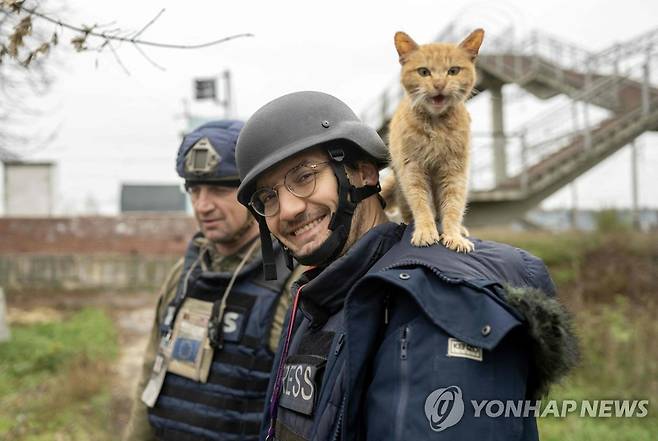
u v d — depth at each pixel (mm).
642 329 6008
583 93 14492
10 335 9406
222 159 2447
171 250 15930
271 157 1521
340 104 1653
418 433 1104
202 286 2469
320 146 1531
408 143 1820
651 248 9531
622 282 8680
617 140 13711
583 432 3996
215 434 2258
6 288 15055
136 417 2607
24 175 18031
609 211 10977
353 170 1571
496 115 16906
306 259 1540
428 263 1283
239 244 2537
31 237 15383
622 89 15555
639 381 4781
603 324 6098
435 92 1792
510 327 1114
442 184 1830
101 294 14969
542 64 16578
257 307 2311
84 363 7293
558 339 1179
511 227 13703
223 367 2297
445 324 1161
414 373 1160
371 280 1259
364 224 1601
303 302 1528
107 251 15703
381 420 1160
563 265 9656
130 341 9891
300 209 1515
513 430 1128
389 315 1268
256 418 2246
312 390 1418
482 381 1123
